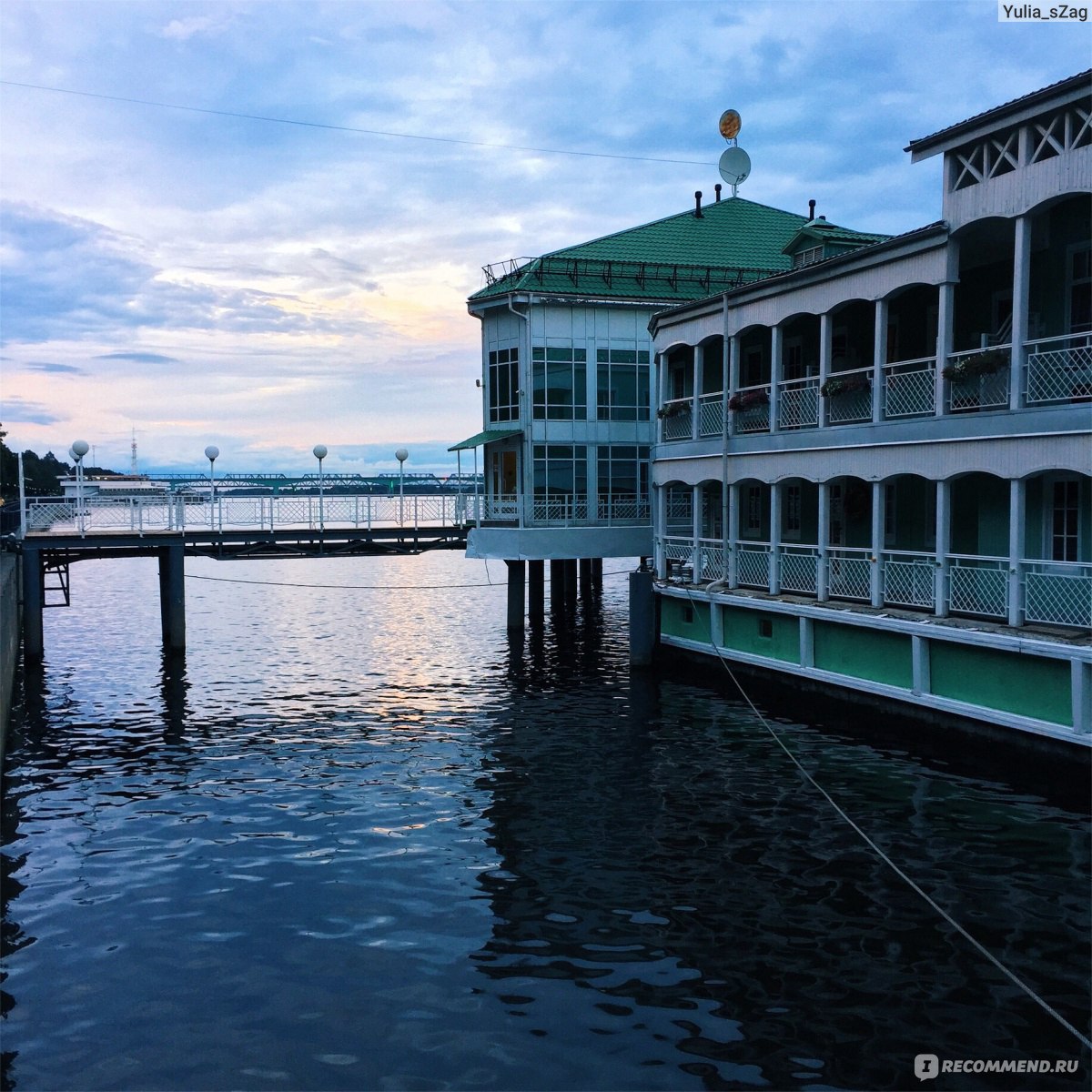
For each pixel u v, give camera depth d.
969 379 18.17
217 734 21.72
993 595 17.86
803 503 26.73
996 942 10.98
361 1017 9.91
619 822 15.38
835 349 25.22
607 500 34.41
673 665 27.89
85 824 15.97
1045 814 14.86
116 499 32.12
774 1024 9.54
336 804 16.77
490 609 44.91
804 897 12.31
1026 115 16.23
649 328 29.52
